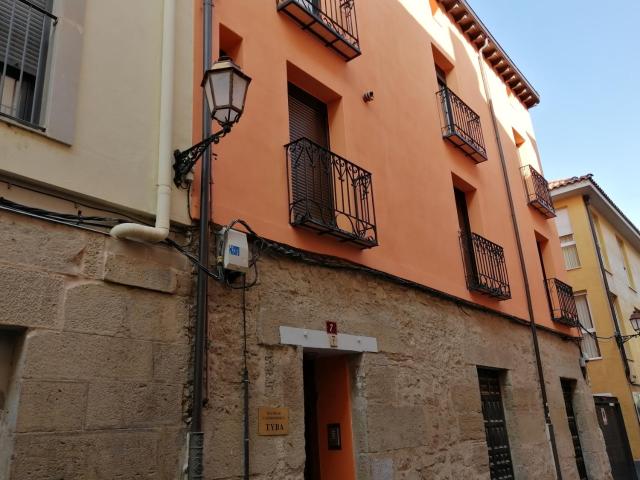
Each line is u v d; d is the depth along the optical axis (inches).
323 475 211.0
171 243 155.3
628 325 684.7
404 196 271.1
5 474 115.3
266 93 210.5
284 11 231.1
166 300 152.3
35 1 151.1
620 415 502.9
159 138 162.9
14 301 122.9
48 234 132.4
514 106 490.6
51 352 125.9
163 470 139.3
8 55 143.1
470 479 249.1
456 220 313.0
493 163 391.5
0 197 126.3
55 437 122.0
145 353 143.3
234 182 184.2
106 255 141.7
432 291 264.2
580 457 397.1
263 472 162.7
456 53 391.9
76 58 149.6
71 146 141.9
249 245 181.2
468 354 282.0
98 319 136.1
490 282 320.8
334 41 250.1
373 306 226.4
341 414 211.6
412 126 299.4
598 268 631.8
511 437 307.6
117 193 148.5
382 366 219.8
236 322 168.9
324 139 249.4
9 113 139.7
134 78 163.5
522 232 404.2
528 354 350.0
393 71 298.5
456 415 255.6
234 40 208.7
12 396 120.8
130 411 136.2
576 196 666.2
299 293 194.1
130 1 169.5
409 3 341.7
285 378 178.5
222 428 155.4
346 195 233.1
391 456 209.8
